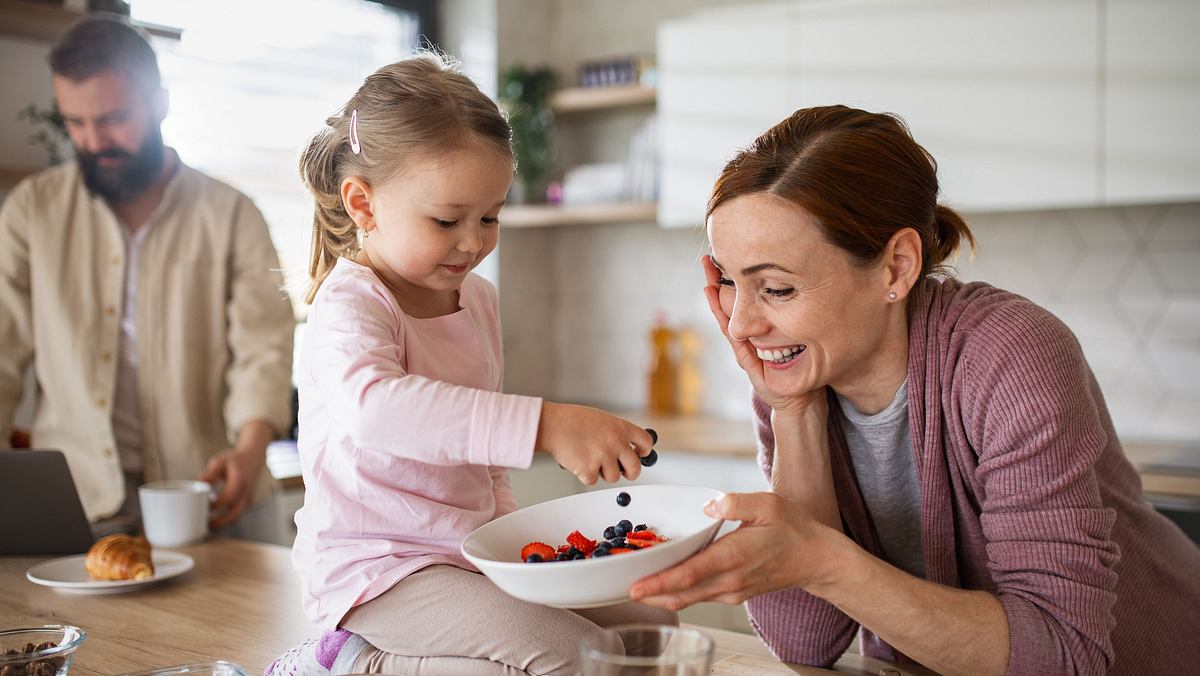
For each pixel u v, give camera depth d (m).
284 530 2.56
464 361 1.09
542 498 3.06
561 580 0.78
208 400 2.09
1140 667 1.14
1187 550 1.24
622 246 3.64
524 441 0.83
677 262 3.50
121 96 1.87
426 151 0.97
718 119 3.02
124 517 1.96
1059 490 0.97
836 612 1.11
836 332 1.02
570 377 3.80
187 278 2.04
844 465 1.20
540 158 3.50
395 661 0.93
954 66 2.62
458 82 1.04
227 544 1.72
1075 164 2.47
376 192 1.02
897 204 1.01
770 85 2.92
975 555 1.13
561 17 3.71
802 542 0.91
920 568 1.25
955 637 0.93
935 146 2.66
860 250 0.99
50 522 1.62
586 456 0.84
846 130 1.01
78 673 1.08
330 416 1.00
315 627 1.24
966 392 1.03
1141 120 2.38
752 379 1.13
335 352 0.93
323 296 1.01
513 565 0.77
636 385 3.64
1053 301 2.84
